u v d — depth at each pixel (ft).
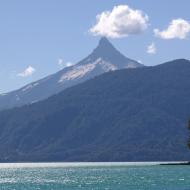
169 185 611.88
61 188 602.03
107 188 588.09
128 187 594.65
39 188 607.37
